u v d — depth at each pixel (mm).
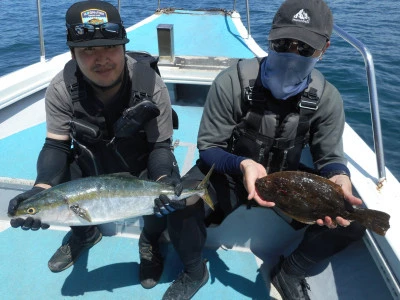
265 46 8492
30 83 3121
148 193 1604
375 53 7488
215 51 4785
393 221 1665
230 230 2289
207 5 14867
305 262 1888
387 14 11281
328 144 1854
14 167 2658
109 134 1882
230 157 1797
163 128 1922
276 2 15367
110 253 2295
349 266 1947
